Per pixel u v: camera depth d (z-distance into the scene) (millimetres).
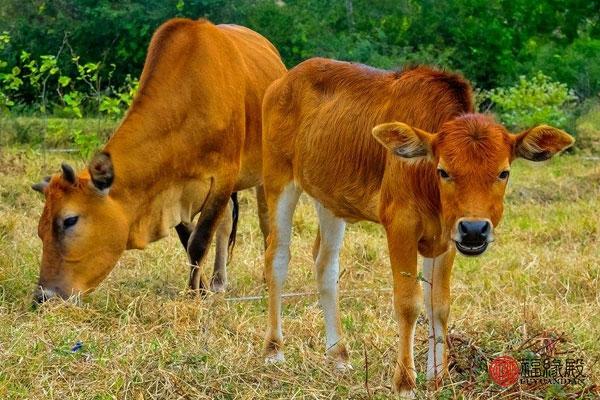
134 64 20078
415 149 5488
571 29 23203
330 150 6367
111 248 7801
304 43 20453
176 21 8453
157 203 8133
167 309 7586
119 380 6098
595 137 16531
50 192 7668
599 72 20953
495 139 5293
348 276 9078
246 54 9172
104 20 19656
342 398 5879
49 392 5965
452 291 8430
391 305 8016
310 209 11227
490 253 9797
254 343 7102
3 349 6578
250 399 5914
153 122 8016
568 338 6852
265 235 9461
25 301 7758
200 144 8266
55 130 14422
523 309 7348
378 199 6070
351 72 6465
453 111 5746
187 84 8195
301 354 6719
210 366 6363
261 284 9023
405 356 5828
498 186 5297
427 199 5617
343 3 22562
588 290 8633
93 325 7395
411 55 20547
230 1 20125
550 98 17047
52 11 20375
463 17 21953
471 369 6188
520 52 21875
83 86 19562
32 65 13383
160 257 9367
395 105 5984
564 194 12797
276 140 6898
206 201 8477
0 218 10211
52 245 7660
